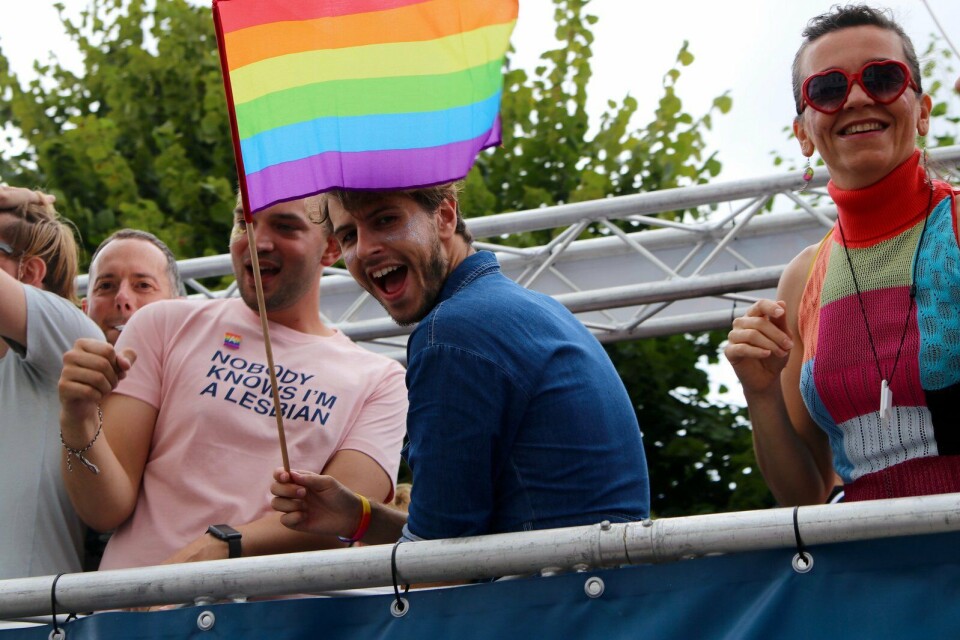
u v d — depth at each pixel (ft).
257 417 13.82
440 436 10.67
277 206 14.43
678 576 10.12
